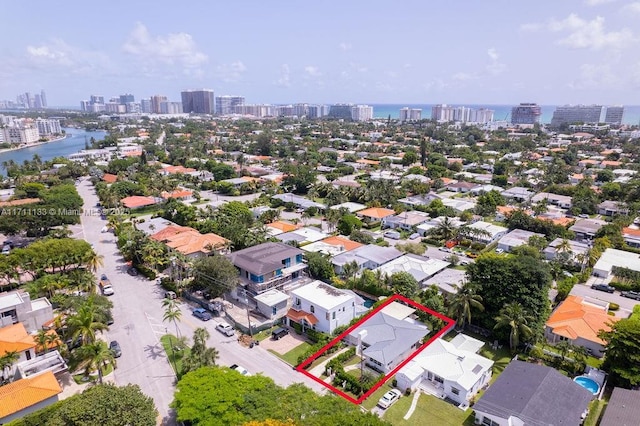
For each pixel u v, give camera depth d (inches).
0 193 6082.7
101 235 4544.8
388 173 7632.9
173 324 2719.0
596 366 2258.9
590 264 3599.9
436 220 4781.0
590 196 5570.9
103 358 2052.2
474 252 3973.9
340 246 3796.8
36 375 2003.0
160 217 5024.6
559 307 2783.0
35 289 2933.1
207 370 1828.2
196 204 5807.1
